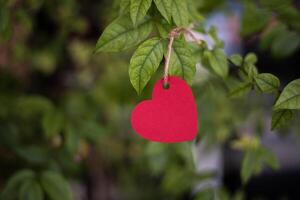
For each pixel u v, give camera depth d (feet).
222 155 3.87
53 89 3.98
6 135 2.56
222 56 1.86
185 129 1.58
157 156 2.64
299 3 2.68
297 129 2.76
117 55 3.57
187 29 1.72
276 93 1.65
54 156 2.65
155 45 1.58
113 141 3.81
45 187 2.23
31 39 3.80
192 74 1.61
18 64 3.71
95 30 3.92
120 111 3.63
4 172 2.72
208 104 2.36
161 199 4.29
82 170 3.29
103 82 3.41
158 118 1.58
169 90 1.58
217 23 3.91
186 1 1.77
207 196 2.50
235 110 2.88
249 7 2.24
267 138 4.26
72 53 3.84
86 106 3.13
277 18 2.24
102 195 4.08
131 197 4.39
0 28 2.03
